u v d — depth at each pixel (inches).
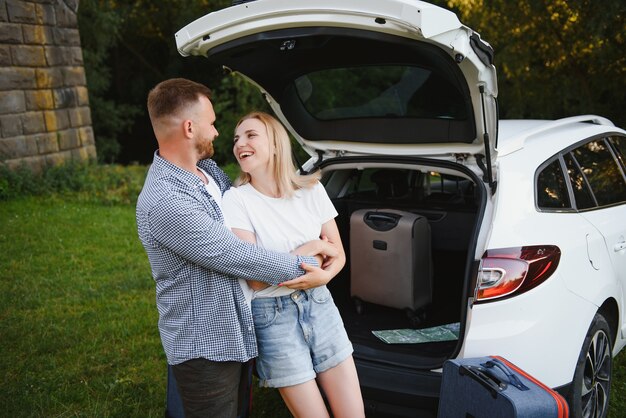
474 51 96.3
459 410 94.6
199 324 82.4
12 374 150.1
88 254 251.9
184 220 78.2
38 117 387.5
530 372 101.0
